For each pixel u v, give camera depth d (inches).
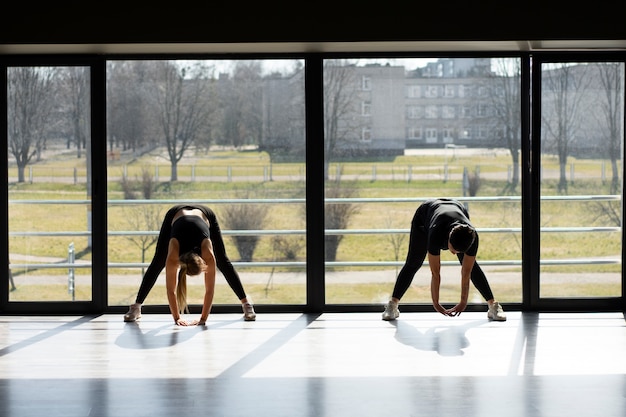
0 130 247.0
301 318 239.5
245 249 249.9
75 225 248.4
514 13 229.5
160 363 183.2
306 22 229.8
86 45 232.5
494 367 178.4
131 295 249.1
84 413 145.8
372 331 219.5
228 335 214.2
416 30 229.9
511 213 249.9
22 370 177.0
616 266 251.3
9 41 228.7
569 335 213.3
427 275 249.4
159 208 249.1
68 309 247.9
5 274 248.1
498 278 250.8
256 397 155.5
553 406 149.0
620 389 160.4
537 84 247.8
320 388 161.8
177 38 229.0
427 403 151.3
